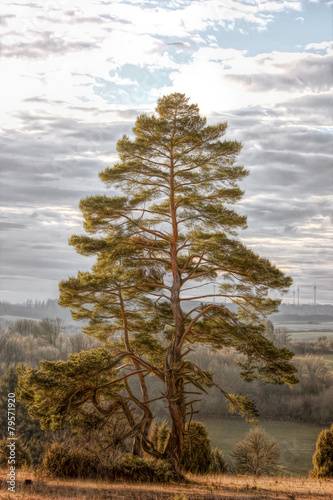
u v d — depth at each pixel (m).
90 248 25.05
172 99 24.94
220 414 70.44
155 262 26.47
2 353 66.44
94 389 24.00
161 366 28.97
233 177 24.94
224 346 27.00
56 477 20.02
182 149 25.48
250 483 22.48
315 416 71.19
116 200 25.12
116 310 27.58
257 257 24.16
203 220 25.16
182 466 27.30
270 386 74.94
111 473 21.25
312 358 82.38
